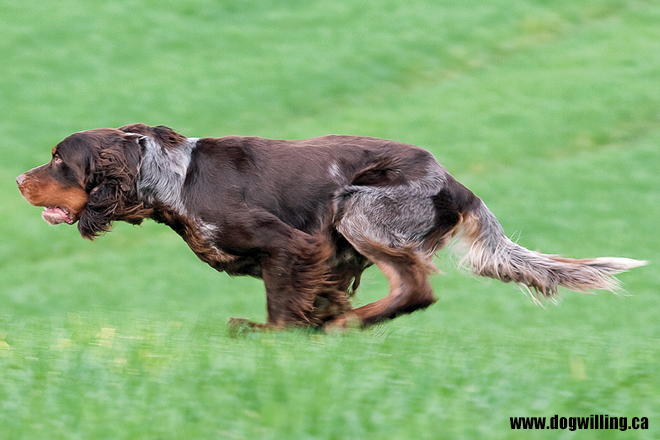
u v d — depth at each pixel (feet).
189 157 26.04
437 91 109.50
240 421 16.66
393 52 118.42
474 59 118.62
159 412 16.99
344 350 21.65
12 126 95.86
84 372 19.21
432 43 121.08
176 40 118.52
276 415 16.87
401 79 113.29
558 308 61.87
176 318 30.35
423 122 100.17
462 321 58.49
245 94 106.22
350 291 28.68
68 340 22.33
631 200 83.71
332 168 26.37
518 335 29.63
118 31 118.93
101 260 76.69
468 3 133.49
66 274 73.26
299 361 19.88
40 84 105.09
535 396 18.31
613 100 102.99
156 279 72.38
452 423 16.74
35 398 17.83
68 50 113.19
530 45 122.31
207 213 25.50
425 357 21.20
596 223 79.36
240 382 18.52
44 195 26.17
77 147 25.89
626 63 113.29
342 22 126.62
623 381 19.72
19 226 80.69
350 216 26.35
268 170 26.03
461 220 27.43
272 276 25.73
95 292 69.05
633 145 95.14
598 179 87.81
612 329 55.36
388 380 18.85
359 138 27.30
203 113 101.45
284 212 25.96
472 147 94.22
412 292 26.71
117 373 19.21
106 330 23.39
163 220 26.48
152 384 18.42
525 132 97.09
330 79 111.34
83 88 104.83
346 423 16.60
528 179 88.28
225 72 111.04
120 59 112.68
